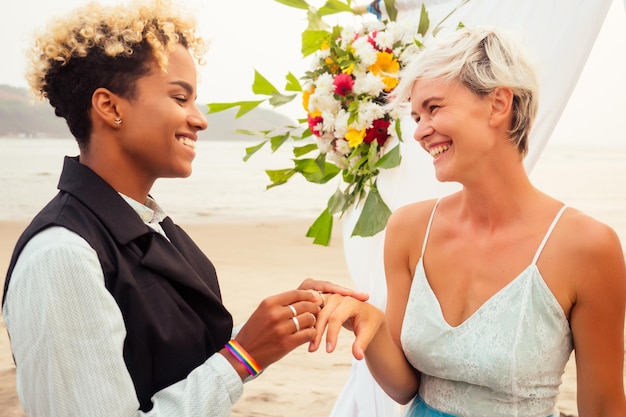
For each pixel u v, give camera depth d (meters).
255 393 4.65
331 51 2.65
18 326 1.24
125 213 1.41
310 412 4.30
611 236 1.71
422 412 1.91
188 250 1.64
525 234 1.78
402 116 2.56
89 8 1.43
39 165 25.25
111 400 1.23
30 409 1.26
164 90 1.43
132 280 1.35
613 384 1.75
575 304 1.74
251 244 12.36
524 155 1.79
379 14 2.83
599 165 26.91
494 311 1.75
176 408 1.29
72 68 1.40
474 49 1.70
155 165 1.46
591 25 2.35
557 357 1.75
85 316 1.24
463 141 1.71
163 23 1.43
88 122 1.42
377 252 2.71
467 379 1.76
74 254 1.25
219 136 34.22
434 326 1.82
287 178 2.80
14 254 1.31
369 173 2.61
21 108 29.91
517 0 2.46
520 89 1.70
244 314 6.94
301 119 2.77
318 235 2.79
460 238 1.89
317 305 1.59
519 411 1.75
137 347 1.35
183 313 1.44
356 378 2.73
